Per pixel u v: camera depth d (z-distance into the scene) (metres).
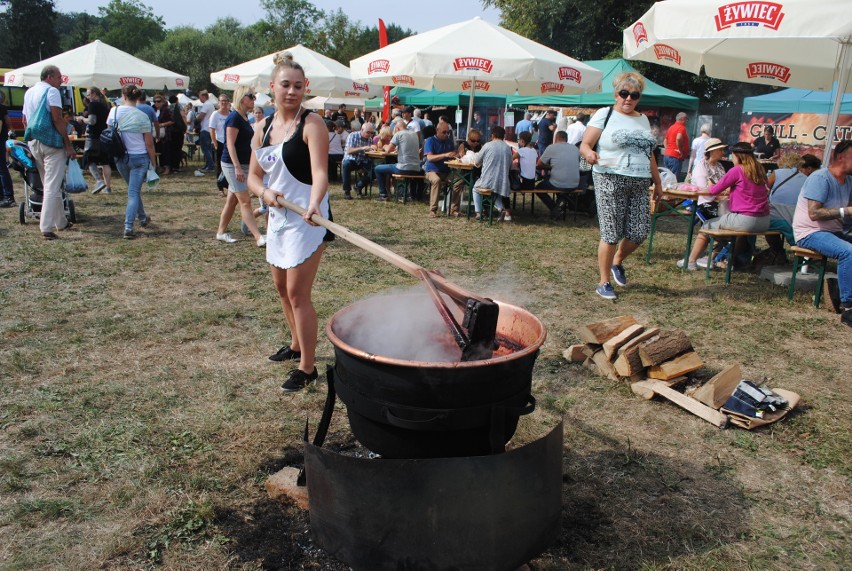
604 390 3.76
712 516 2.61
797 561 2.35
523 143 10.14
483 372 1.97
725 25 4.89
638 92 5.28
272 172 3.29
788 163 6.80
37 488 2.66
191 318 4.71
